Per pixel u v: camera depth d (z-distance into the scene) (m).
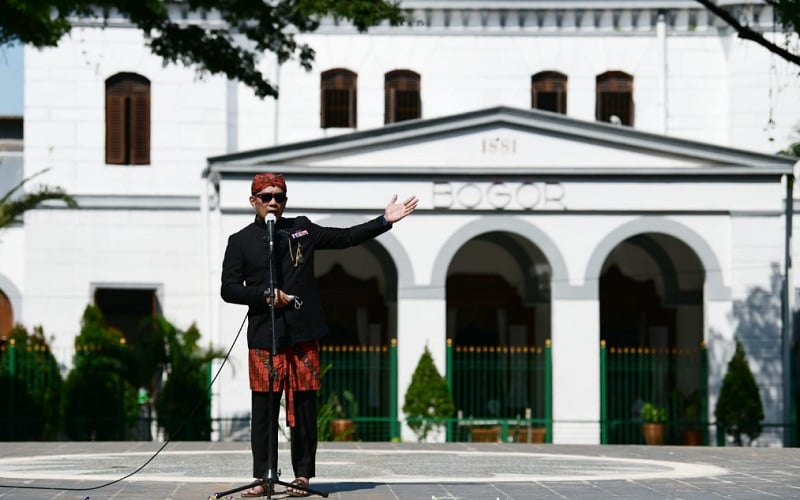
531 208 31.56
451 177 31.50
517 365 32.34
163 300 36.19
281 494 11.56
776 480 13.93
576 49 36.84
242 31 26.59
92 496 11.66
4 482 13.37
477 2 36.62
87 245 36.22
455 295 36.41
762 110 36.09
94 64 36.41
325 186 31.36
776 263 31.77
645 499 11.83
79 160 36.34
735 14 36.00
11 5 22.92
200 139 36.41
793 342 34.31
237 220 31.25
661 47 36.56
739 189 31.86
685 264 34.16
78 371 30.69
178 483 13.14
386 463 17.14
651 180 31.77
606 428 30.84
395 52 36.75
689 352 32.38
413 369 30.95
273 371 11.34
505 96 36.75
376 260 36.50
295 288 11.52
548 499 11.72
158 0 25.16
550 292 33.41
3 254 36.56
